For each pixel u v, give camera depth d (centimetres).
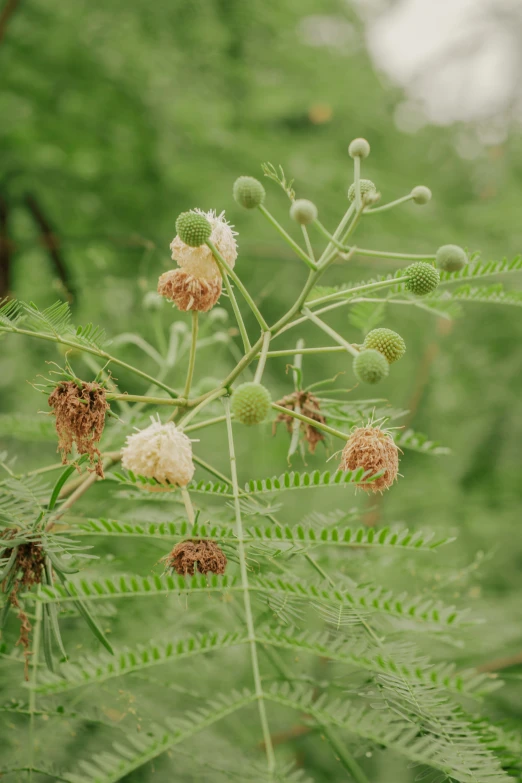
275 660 271
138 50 638
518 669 329
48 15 609
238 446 684
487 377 620
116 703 275
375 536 168
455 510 588
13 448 461
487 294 270
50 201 663
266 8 716
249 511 201
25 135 609
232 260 233
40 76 611
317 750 379
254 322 668
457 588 356
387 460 211
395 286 290
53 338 214
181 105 659
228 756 274
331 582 191
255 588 163
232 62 736
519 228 627
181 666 321
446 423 627
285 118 817
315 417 267
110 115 642
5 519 209
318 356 686
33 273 690
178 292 228
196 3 661
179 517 272
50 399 208
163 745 139
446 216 707
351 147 219
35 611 241
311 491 668
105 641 183
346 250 208
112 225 669
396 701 189
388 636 224
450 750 168
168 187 681
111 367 541
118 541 307
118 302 615
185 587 158
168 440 189
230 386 221
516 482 584
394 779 359
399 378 693
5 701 254
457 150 771
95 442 206
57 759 251
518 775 187
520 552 552
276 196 708
